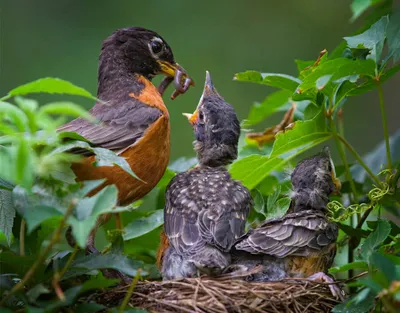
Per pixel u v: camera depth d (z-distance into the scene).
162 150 11.91
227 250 10.33
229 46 21.12
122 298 9.64
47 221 9.19
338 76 10.05
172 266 10.39
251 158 11.23
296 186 11.54
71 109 7.28
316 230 10.50
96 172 10.95
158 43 13.16
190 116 12.61
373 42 10.66
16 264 8.59
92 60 20.81
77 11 21.19
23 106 7.29
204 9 21.50
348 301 8.98
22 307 8.80
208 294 9.48
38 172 8.41
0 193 9.01
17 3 21.06
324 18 21.59
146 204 14.20
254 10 21.55
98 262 8.69
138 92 12.59
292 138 10.96
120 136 11.61
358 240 11.11
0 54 20.70
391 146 12.02
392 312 7.92
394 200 10.65
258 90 20.72
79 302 9.35
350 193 11.94
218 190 11.02
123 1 21.28
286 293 9.75
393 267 8.19
